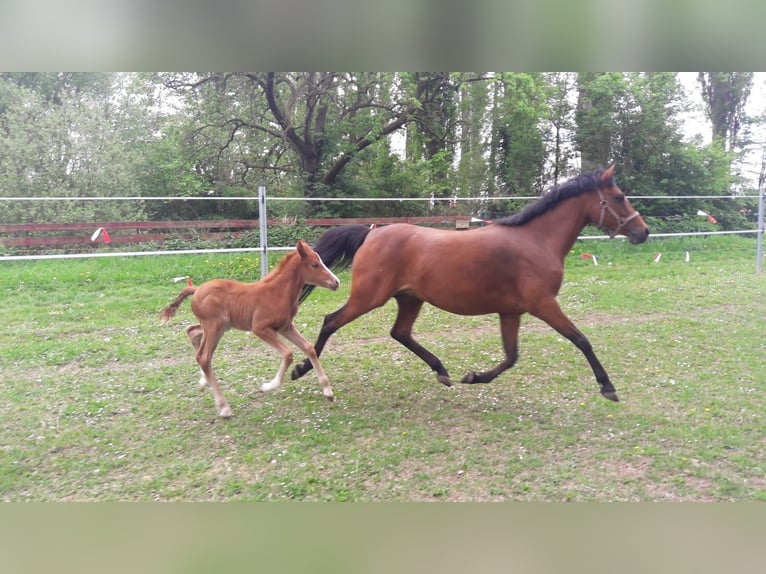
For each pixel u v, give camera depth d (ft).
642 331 23.32
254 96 50.88
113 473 12.34
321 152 51.29
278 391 17.08
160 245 39.73
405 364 19.66
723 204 59.11
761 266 36.06
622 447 13.42
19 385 17.17
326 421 14.87
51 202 41.47
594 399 16.40
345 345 21.83
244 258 37.35
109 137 46.11
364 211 51.39
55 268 33.68
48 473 12.30
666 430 14.24
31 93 44.80
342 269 17.21
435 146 59.21
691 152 57.16
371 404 16.08
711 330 23.26
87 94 49.34
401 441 13.71
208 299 14.78
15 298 27.35
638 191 55.93
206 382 15.76
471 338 22.84
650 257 42.04
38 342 21.08
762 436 13.92
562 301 28.37
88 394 16.62
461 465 12.60
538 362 19.77
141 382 17.54
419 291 15.46
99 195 44.11
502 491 11.64
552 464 12.67
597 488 11.71
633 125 56.70
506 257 14.73
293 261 14.99
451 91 54.85
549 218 15.46
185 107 51.26
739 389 16.97
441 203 53.83
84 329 22.94
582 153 58.90
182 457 13.00
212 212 49.78
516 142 57.88
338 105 53.83
